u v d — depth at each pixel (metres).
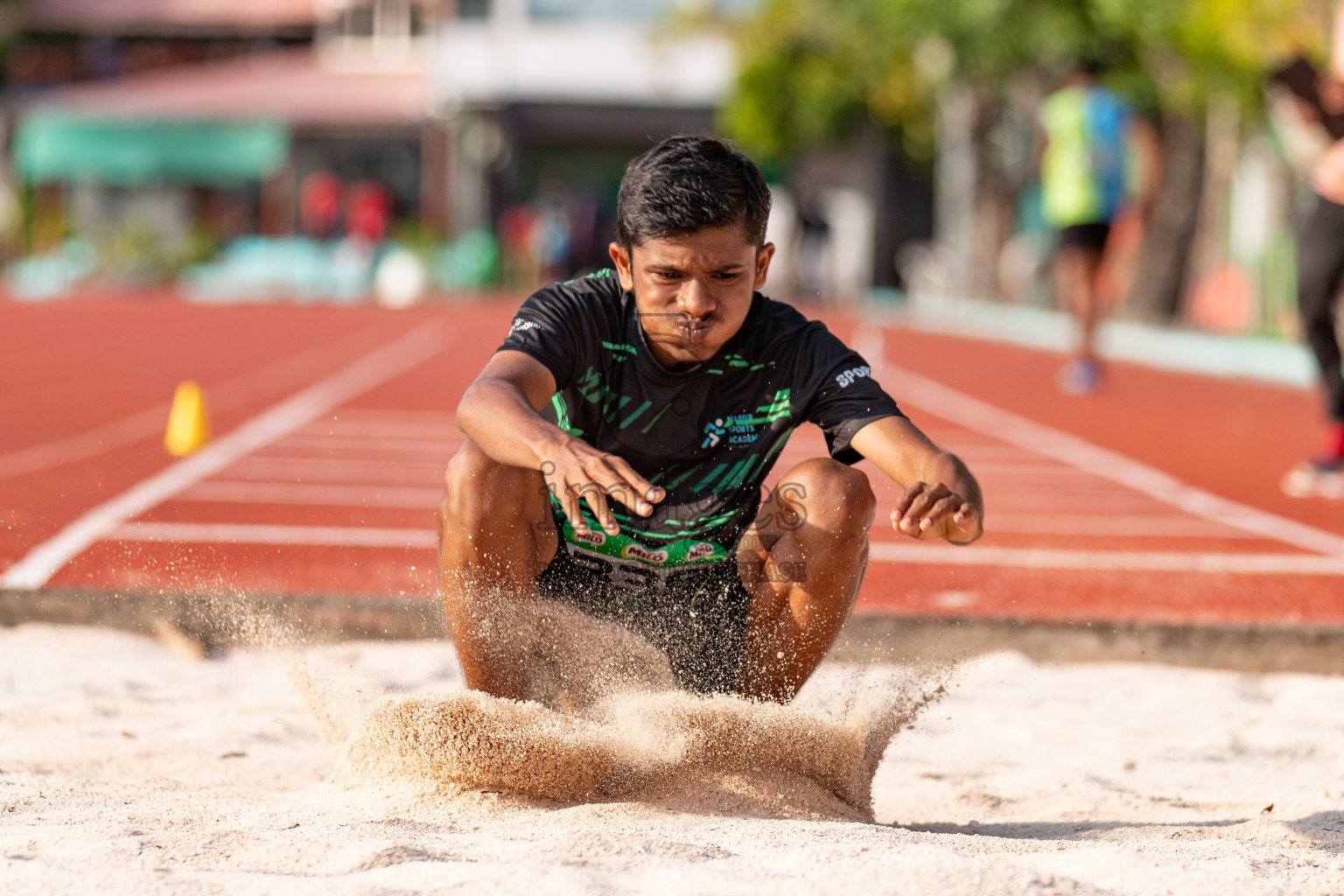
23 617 10.88
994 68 51.59
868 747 7.20
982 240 61.81
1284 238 42.38
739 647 7.32
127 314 51.66
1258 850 5.71
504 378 6.68
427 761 6.18
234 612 9.87
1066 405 28.62
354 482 17.67
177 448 19.81
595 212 80.19
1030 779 8.09
